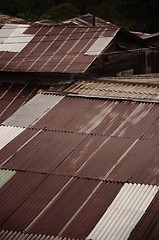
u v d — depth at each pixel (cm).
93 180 1406
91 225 1248
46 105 1856
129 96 1902
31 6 5238
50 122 1736
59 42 2367
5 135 1678
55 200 1351
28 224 1288
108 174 1422
